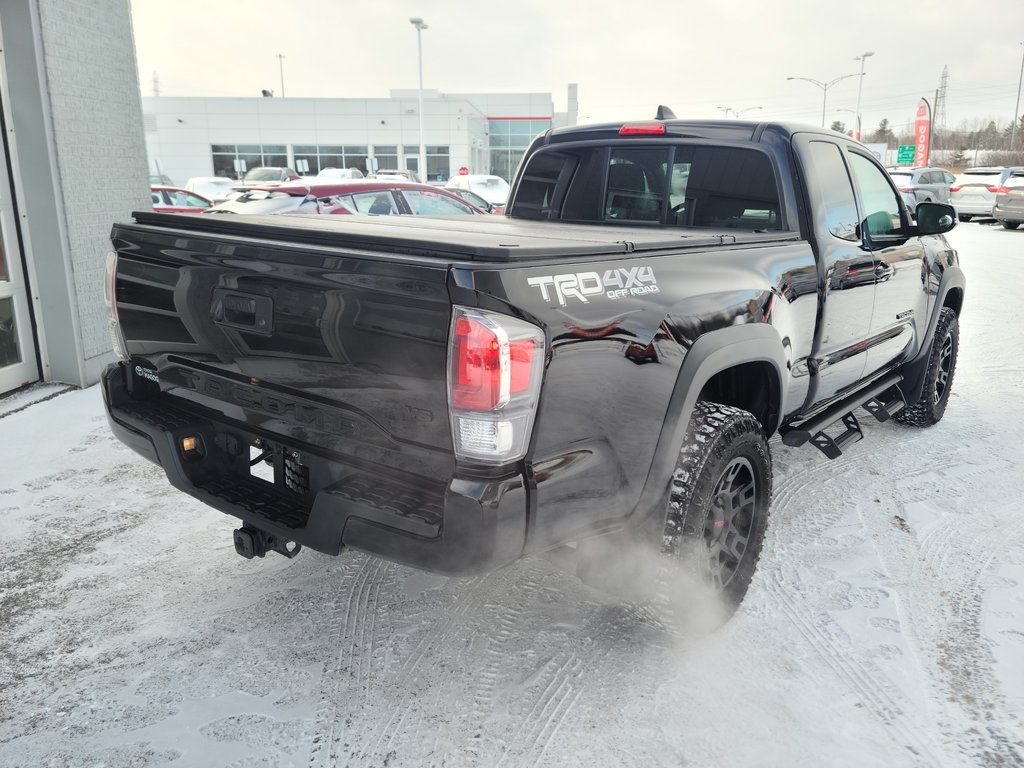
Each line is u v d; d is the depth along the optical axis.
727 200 3.52
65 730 2.31
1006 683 2.58
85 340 5.84
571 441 2.09
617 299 2.17
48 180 5.47
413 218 3.53
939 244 4.77
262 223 2.39
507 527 1.93
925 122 42.81
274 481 2.46
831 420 3.65
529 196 4.30
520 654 2.71
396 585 3.16
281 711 2.40
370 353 2.01
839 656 2.71
